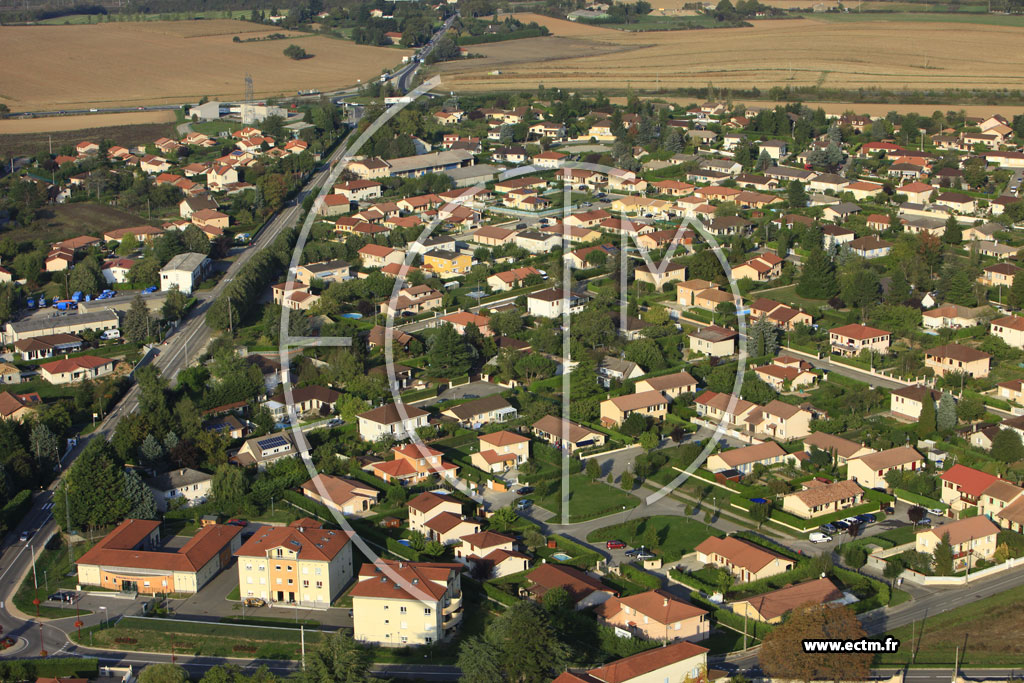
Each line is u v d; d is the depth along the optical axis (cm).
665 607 12281
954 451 16788
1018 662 11962
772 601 12738
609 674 11050
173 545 14888
